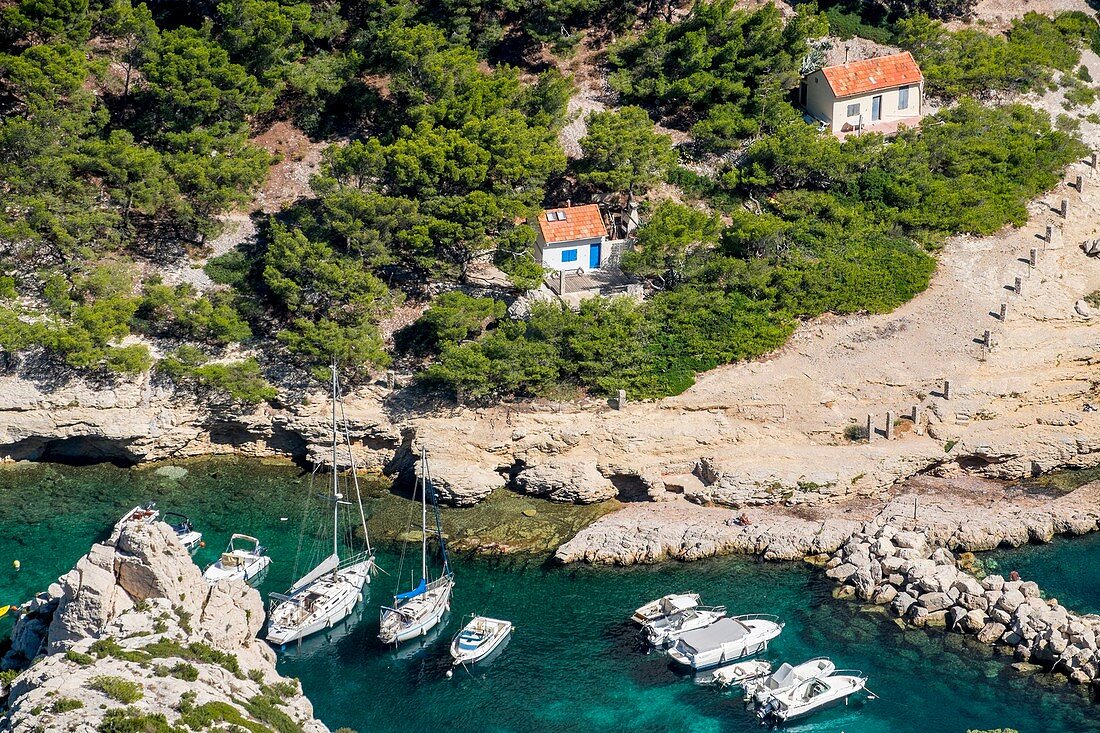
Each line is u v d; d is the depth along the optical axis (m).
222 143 126.94
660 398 116.25
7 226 117.31
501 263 123.94
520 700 92.06
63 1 129.12
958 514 108.69
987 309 124.25
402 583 103.25
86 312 114.06
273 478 115.19
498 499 112.75
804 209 130.62
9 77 127.44
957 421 116.19
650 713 90.94
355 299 118.12
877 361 119.75
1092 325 124.06
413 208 121.31
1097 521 107.94
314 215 128.62
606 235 127.94
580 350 115.88
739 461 113.00
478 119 127.94
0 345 113.88
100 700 78.12
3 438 113.19
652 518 109.94
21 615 94.31
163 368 115.88
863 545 104.44
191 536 106.38
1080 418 117.19
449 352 113.94
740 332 120.12
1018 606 97.19
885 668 94.81
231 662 86.62
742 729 89.75
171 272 123.81
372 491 113.69
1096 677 92.25
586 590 102.88
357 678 94.00
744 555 106.19
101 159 120.69
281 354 119.19
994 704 91.38
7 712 79.81
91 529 107.50
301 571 103.88
